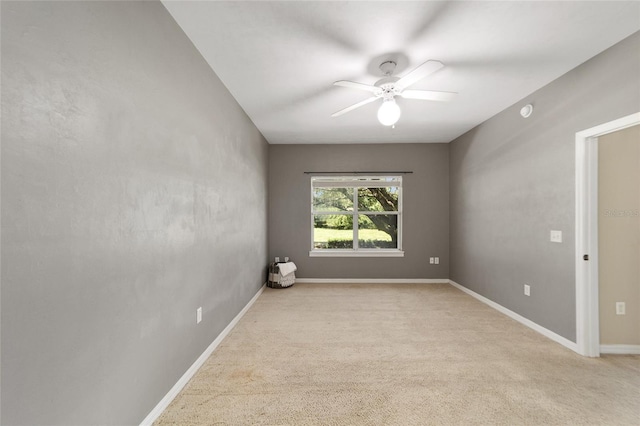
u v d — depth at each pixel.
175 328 1.81
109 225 1.26
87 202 1.14
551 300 2.68
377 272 4.96
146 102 1.51
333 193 5.12
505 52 2.19
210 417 1.63
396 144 4.96
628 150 2.36
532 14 1.78
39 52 0.95
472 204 4.14
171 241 1.76
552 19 1.82
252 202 3.75
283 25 1.86
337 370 2.12
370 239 5.11
